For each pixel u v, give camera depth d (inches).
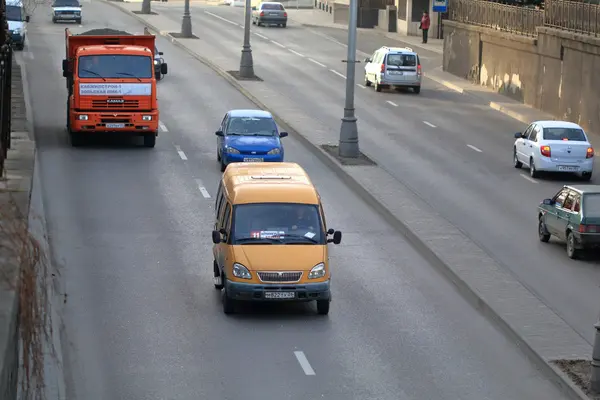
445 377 812.6
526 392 789.2
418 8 3590.1
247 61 2536.9
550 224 1216.8
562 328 913.5
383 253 1176.2
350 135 1670.8
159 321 918.4
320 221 951.6
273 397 757.9
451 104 2347.4
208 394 759.7
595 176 1640.0
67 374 790.5
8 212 502.9
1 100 1349.7
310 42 3351.4
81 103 1642.5
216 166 1595.7
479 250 1168.2
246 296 916.0
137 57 1657.2
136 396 753.0
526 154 1642.5
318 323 928.9
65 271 1055.0
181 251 1144.8
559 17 2159.2
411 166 1667.1
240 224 940.6
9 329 539.2
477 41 2588.6
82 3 4320.9
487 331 927.0
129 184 1454.2
